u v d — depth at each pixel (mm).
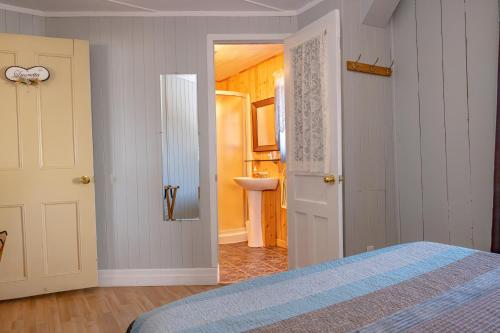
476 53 2627
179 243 3641
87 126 3406
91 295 3322
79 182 3375
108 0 3340
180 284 3613
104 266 3605
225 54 4906
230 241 5422
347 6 3025
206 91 3650
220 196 5422
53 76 3305
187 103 3654
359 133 3070
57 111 3316
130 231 3627
